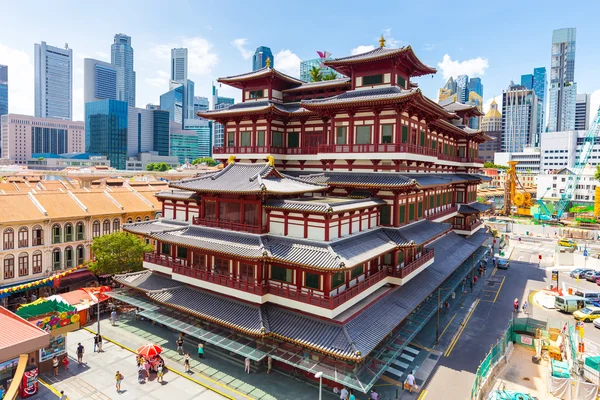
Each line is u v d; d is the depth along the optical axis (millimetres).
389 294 47656
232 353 47031
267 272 44469
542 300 68250
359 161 53844
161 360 43250
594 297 66750
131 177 172125
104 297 57062
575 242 116000
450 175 75375
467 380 42406
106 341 50531
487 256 99125
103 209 72688
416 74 60781
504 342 48469
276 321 41281
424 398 39156
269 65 64938
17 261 60938
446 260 63938
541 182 192500
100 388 40375
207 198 50188
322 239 41500
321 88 62094
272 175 47781
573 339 46625
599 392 38344
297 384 40906
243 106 64312
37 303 48438
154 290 51438
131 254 63031
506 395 36875
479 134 77750
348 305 40594
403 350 48875
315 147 58812
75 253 68000
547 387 41562
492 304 66250
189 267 48844
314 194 54188
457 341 51688
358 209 46125
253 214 45625
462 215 80312
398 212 50750
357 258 40188
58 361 43656
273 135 61000
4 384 37719
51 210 66188
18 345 32938
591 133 196250
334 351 36062
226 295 46344
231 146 64625
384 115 51031
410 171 55250
